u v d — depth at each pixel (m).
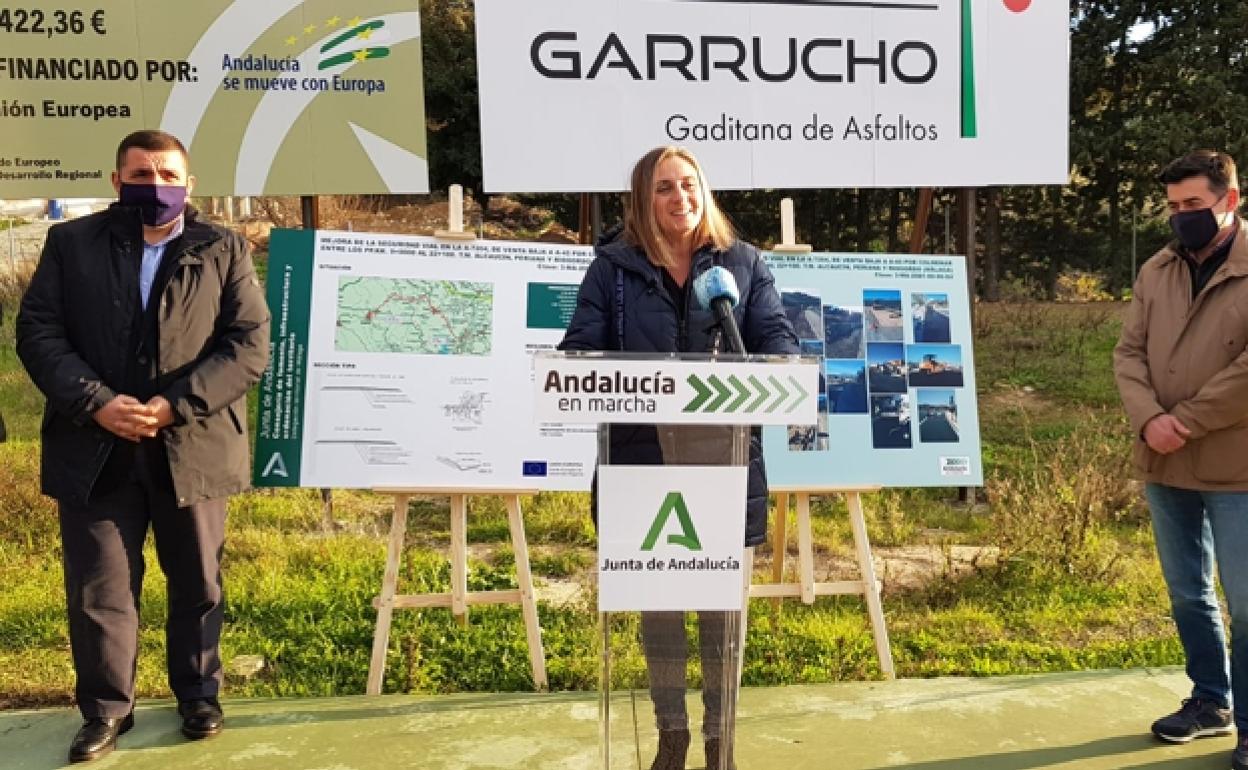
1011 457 7.21
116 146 4.73
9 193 4.68
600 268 2.61
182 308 2.97
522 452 3.68
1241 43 13.91
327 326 3.67
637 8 4.94
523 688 3.62
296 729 3.21
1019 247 17.86
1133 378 3.08
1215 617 3.12
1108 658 3.89
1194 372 2.92
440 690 3.59
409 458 3.62
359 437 3.61
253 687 3.57
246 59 4.80
